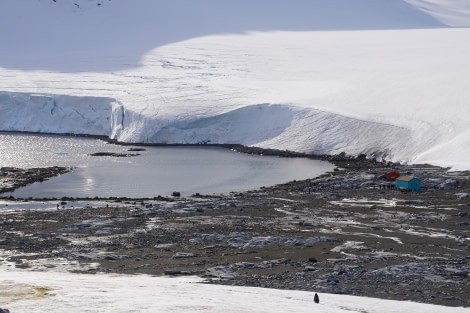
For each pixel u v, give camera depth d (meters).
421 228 90.75
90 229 92.50
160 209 107.94
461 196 113.19
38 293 45.12
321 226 92.44
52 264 71.81
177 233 88.62
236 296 48.41
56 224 96.81
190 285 55.09
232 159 178.12
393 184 127.50
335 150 181.50
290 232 88.31
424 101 193.62
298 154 184.00
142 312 39.78
